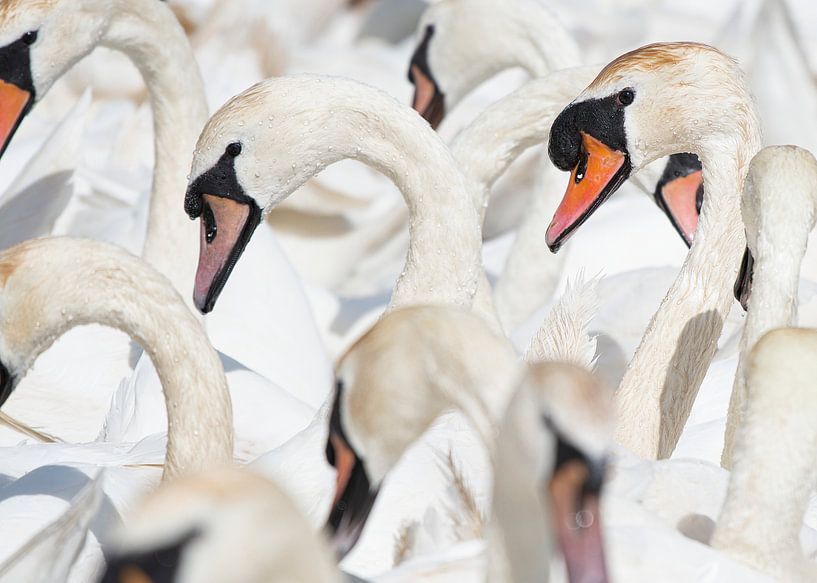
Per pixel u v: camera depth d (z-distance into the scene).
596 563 5.68
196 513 5.19
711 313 11.49
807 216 9.60
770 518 7.64
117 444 11.29
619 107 11.49
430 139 11.73
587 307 10.79
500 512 5.96
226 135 11.80
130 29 14.54
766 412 7.66
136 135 19.48
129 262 10.20
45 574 8.20
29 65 14.02
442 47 17.78
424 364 6.69
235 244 11.92
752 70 21.53
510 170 20.67
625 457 8.69
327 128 11.77
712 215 11.54
